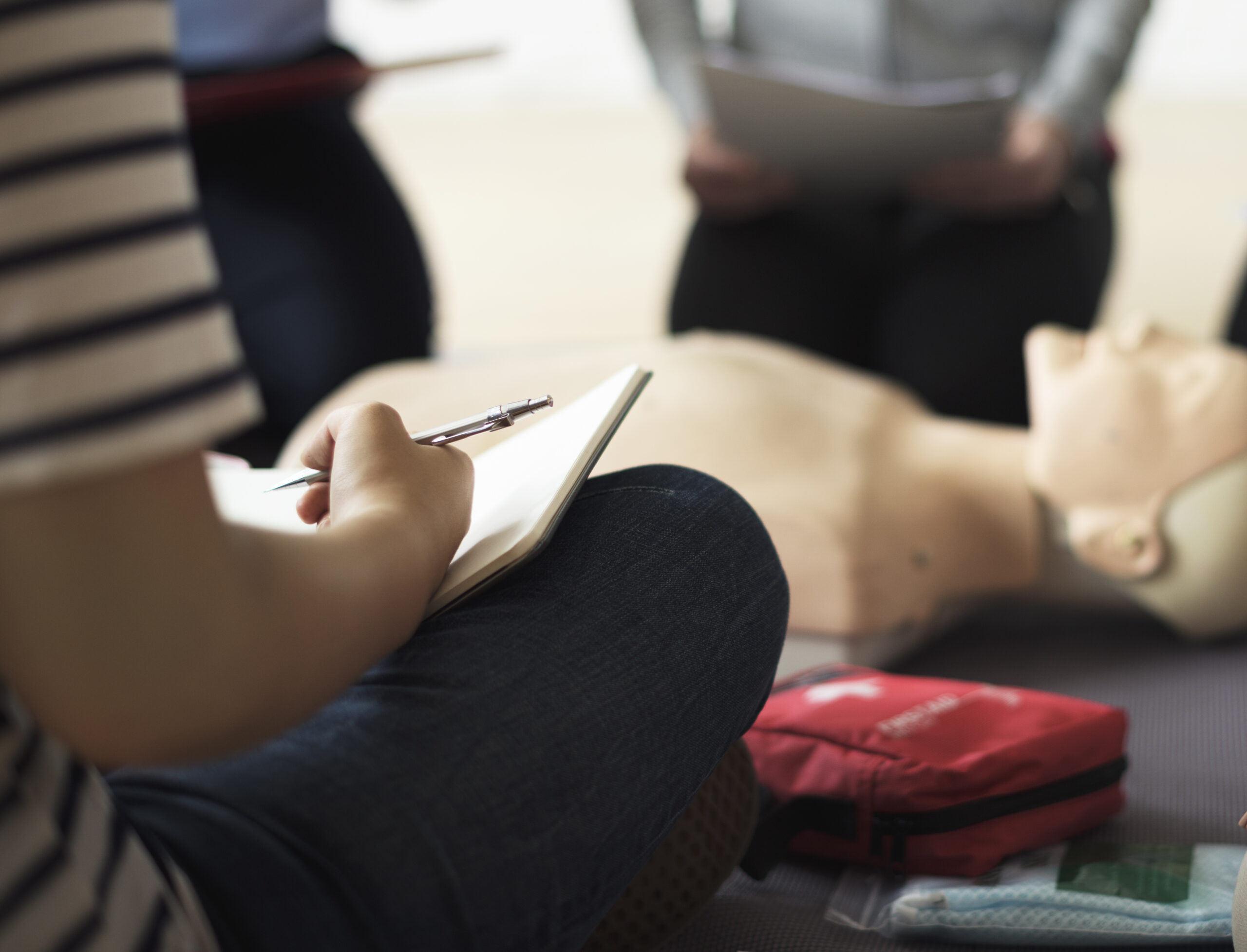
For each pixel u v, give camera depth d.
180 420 0.32
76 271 0.30
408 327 1.80
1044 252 1.72
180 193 0.33
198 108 1.44
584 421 0.68
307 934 0.46
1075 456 1.19
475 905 0.48
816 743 0.85
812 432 1.22
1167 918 0.71
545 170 4.93
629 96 6.86
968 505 1.24
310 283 1.67
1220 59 6.30
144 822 0.49
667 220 4.01
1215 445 1.14
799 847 0.86
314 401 1.71
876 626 1.14
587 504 0.67
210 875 0.47
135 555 0.33
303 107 1.70
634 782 0.56
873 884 0.82
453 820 0.49
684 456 1.19
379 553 0.46
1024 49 1.74
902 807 0.80
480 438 1.21
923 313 1.76
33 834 0.38
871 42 1.74
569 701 0.54
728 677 0.63
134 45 0.31
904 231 1.87
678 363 1.31
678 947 0.76
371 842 0.47
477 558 0.59
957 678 1.19
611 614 0.58
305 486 0.70
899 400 1.38
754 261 1.84
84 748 0.35
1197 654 1.18
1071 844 0.83
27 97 0.30
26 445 0.31
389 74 1.51
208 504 0.35
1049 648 1.25
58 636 0.33
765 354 1.37
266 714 0.38
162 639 0.34
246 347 1.70
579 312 3.04
